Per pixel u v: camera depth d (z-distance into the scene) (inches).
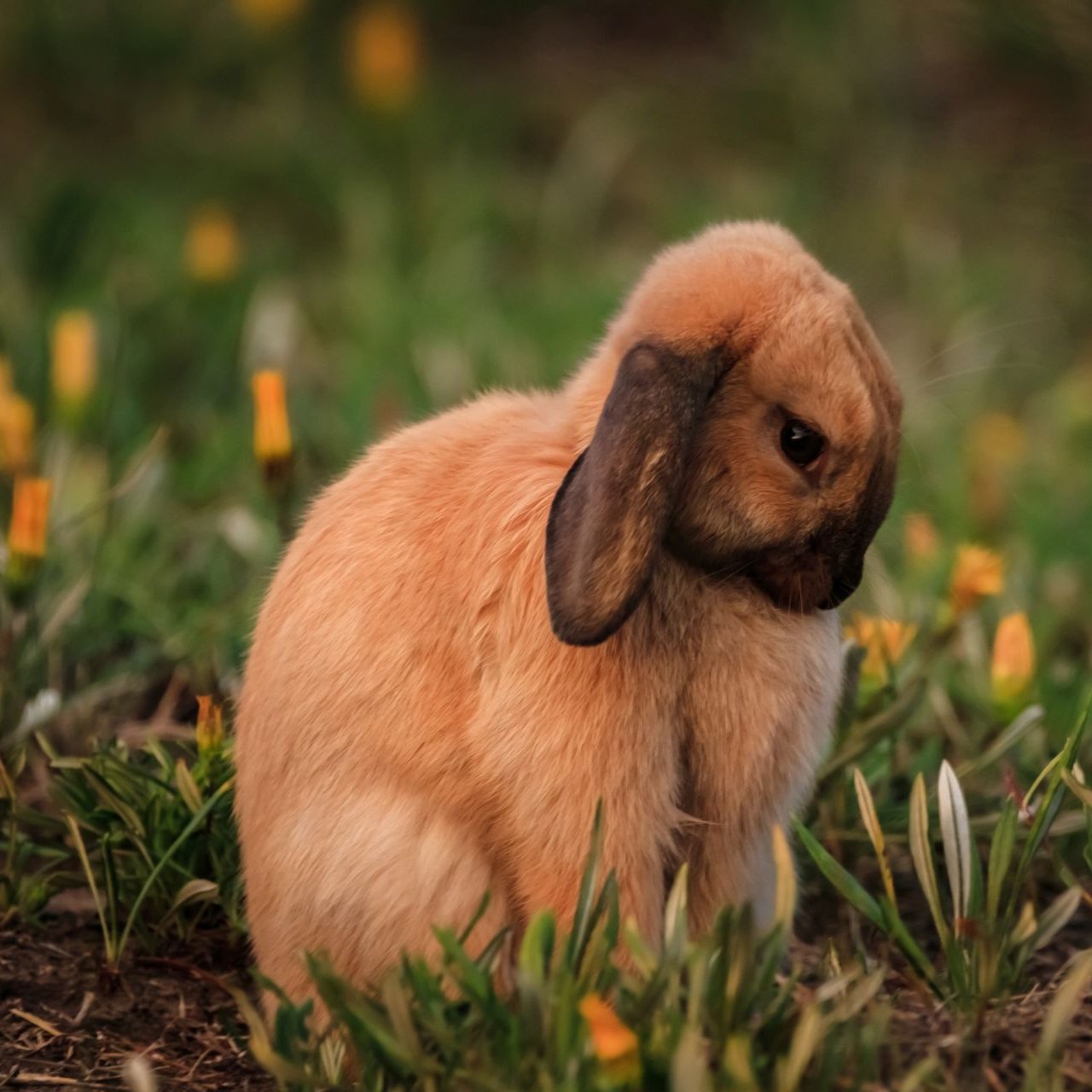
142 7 684.1
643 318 226.7
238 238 581.6
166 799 257.1
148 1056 231.3
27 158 633.6
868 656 297.9
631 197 628.4
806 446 221.5
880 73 664.4
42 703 283.4
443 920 222.2
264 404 302.0
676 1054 178.1
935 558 368.8
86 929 264.1
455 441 242.2
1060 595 382.9
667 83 679.1
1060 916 220.1
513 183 619.5
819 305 223.0
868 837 267.1
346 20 697.0
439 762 224.1
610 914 203.5
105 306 502.3
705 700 228.7
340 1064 206.7
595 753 219.9
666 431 211.0
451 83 679.7
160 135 630.5
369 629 228.1
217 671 325.7
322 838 226.2
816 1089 187.6
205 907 257.1
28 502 288.7
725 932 196.5
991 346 519.8
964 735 306.5
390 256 561.3
